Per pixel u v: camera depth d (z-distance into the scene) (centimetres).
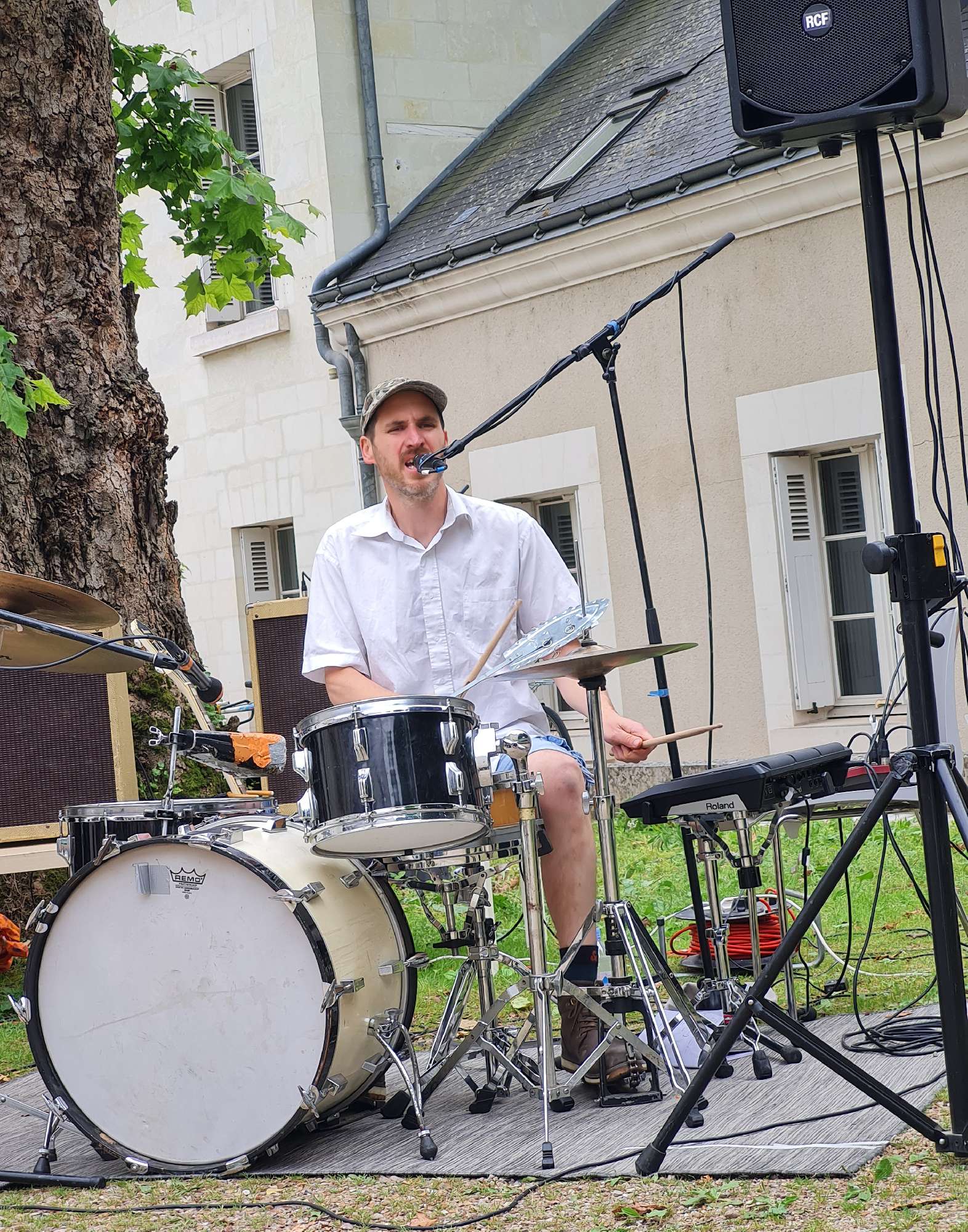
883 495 852
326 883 336
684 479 919
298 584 1232
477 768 324
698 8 1120
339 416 1159
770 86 290
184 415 1291
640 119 1019
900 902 573
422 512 402
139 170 844
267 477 1223
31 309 638
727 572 902
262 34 1179
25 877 612
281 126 1172
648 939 352
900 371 281
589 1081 360
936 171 780
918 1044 369
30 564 622
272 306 1222
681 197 876
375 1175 317
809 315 851
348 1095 345
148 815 347
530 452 999
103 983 342
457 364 1045
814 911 291
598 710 347
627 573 953
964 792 287
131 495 655
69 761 557
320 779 320
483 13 1204
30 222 638
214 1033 332
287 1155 340
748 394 884
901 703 796
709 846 373
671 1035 345
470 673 401
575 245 943
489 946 357
